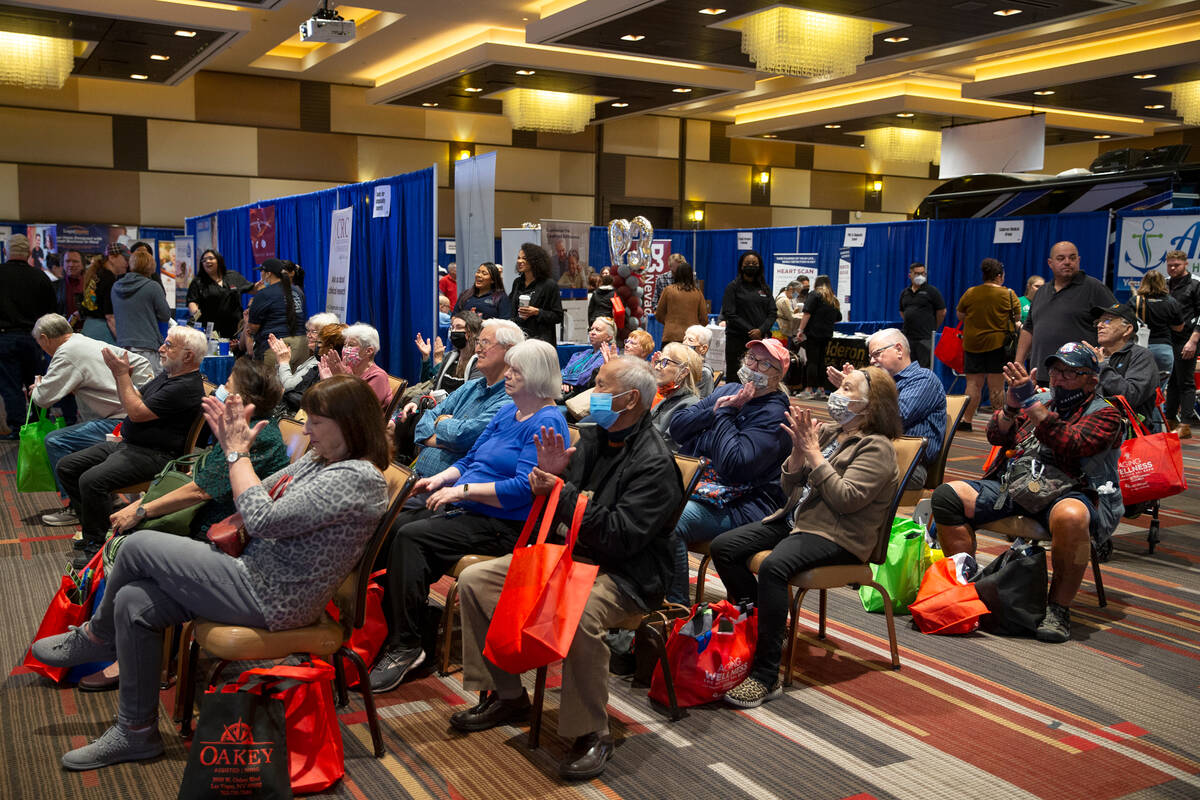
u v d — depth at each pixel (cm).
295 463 296
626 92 1471
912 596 432
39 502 622
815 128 1728
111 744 282
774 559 338
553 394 355
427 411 443
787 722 323
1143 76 1241
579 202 1834
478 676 305
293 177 1611
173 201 1530
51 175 1447
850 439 350
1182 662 381
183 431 452
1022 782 284
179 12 1052
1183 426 944
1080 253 1075
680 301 965
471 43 1341
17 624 398
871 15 1028
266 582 265
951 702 340
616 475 305
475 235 765
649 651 344
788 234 1441
